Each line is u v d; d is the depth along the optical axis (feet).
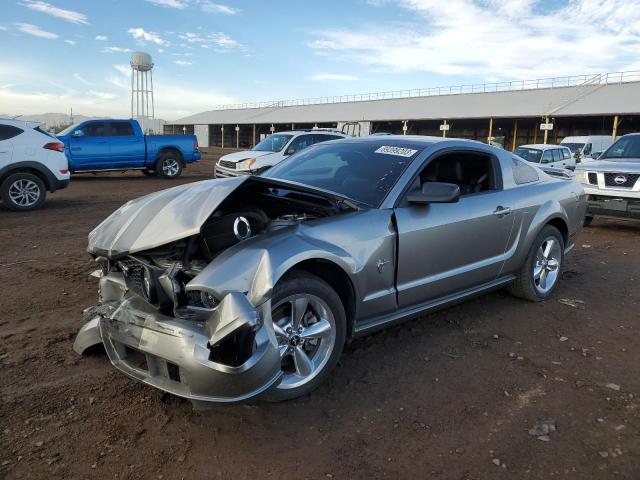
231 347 8.87
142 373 9.62
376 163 13.57
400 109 177.17
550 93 156.56
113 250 10.52
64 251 22.34
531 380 11.55
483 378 11.59
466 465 8.61
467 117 145.48
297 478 8.24
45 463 8.45
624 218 28.48
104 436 9.20
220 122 236.43
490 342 13.52
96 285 17.51
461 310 15.85
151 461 8.58
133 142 54.54
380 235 11.52
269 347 8.98
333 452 8.91
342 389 11.00
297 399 10.56
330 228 10.90
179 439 9.18
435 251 12.80
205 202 10.36
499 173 15.38
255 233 11.09
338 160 14.34
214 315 8.71
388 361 12.32
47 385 10.87
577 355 12.87
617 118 122.21
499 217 14.58
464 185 15.42
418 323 14.73
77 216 31.53
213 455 8.77
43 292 16.71
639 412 10.30
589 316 15.61
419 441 9.23
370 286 11.44
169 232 9.94
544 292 16.80
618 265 22.11
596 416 10.12
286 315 10.11
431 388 11.10
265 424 9.68
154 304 9.76
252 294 9.04
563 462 8.71
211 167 80.43
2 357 12.07
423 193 12.07
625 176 28.14
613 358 12.75
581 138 77.05
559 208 16.74
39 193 33.88
